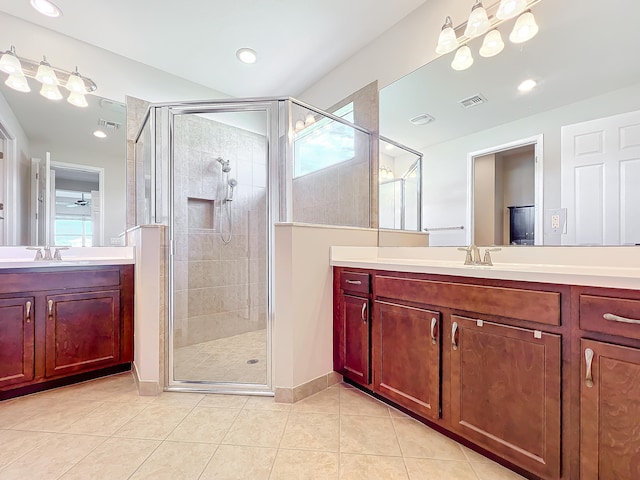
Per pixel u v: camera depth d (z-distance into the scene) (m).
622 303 0.91
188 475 1.18
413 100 2.14
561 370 1.03
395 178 2.26
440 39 1.77
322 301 1.94
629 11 1.31
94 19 2.14
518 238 1.63
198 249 2.71
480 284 1.25
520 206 1.62
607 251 1.34
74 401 1.74
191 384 1.92
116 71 2.54
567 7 1.47
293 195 2.03
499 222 1.71
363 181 2.45
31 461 1.24
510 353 1.16
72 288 1.91
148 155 2.14
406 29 2.18
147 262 1.85
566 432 1.02
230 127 2.71
